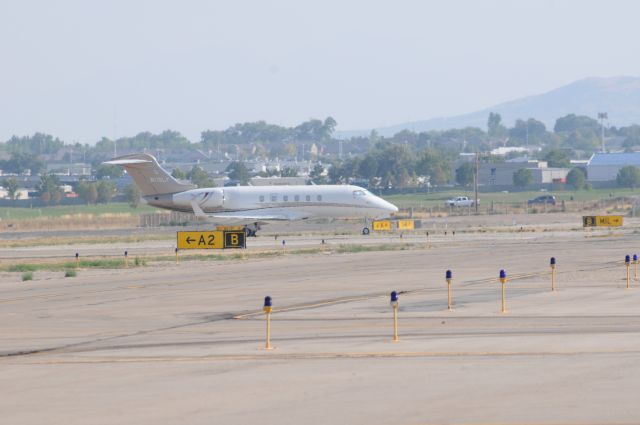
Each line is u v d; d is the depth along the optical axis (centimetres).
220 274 13888
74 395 5434
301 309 9550
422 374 5806
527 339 7156
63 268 15750
